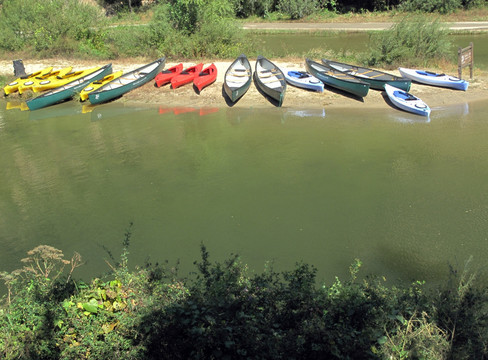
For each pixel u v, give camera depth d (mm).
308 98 17844
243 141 14539
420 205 10383
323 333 4535
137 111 17875
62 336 4730
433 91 17859
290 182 11703
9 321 4676
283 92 16844
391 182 11477
